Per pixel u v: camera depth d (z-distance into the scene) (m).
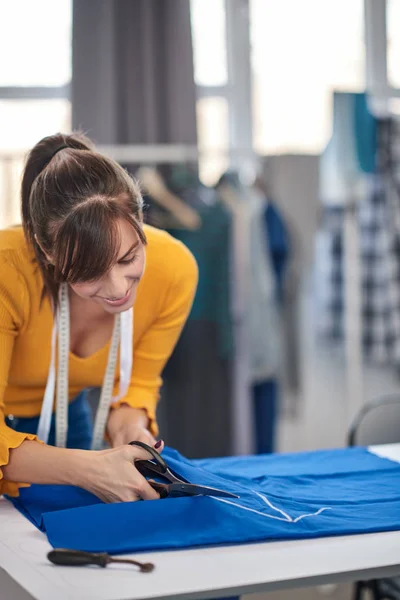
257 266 3.14
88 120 3.00
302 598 2.65
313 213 3.34
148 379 1.72
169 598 1.07
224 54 3.49
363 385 3.71
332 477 1.64
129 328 1.59
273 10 3.60
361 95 3.23
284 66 3.62
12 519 1.43
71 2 2.99
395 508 1.41
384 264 3.42
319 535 1.28
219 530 1.27
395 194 3.38
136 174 3.06
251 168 3.46
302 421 3.58
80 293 1.31
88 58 3.00
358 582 2.08
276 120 3.63
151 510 1.29
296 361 3.40
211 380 3.09
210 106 3.48
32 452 1.41
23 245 1.48
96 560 1.16
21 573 1.14
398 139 3.36
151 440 1.57
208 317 3.06
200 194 3.07
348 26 3.66
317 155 3.34
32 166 1.41
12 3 3.18
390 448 1.95
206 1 3.46
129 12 3.04
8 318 1.47
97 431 1.65
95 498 1.50
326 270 3.46
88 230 1.23
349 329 3.33
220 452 3.11
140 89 3.06
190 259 1.68
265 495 1.42
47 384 1.58
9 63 3.19
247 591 1.11
